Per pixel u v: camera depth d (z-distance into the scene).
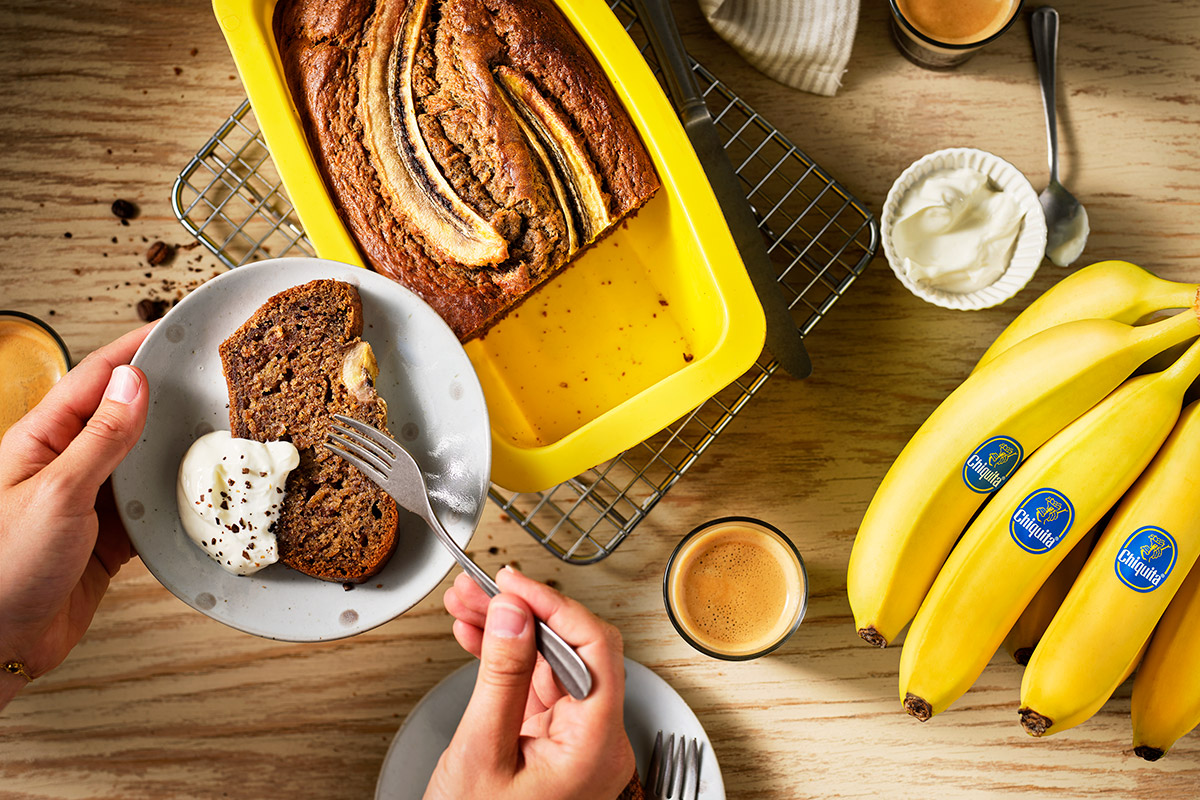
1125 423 0.57
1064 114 0.67
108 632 0.66
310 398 0.55
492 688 0.53
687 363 0.63
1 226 0.66
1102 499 0.58
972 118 0.67
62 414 0.56
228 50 0.66
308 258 0.55
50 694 0.66
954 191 0.63
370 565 0.55
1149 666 0.62
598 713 0.54
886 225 0.64
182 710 0.66
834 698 0.67
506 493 0.67
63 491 0.52
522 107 0.59
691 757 0.64
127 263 0.66
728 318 0.58
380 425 0.55
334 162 0.59
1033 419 0.58
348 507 0.55
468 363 0.55
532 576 0.67
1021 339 0.62
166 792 0.66
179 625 0.66
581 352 0.63
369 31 0.59
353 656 0.67
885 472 0.67
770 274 0.63
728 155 0.67
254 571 0.55
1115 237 0.67
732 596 0.65
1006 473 0.59
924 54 0.66
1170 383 0.57
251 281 0.55
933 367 0.67
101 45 0.66
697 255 0.59
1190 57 0.67
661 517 0.67
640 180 0.59
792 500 0.67
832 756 0.67
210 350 0.55
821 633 0.67
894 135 0.67
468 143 0.59
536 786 0.53
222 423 0.56
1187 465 0.58
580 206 0.60
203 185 0.66
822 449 0.67
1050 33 0.66
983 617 0.59
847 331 0.67
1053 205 0.66
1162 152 0.67
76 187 0.66
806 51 0.65
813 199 0.67
